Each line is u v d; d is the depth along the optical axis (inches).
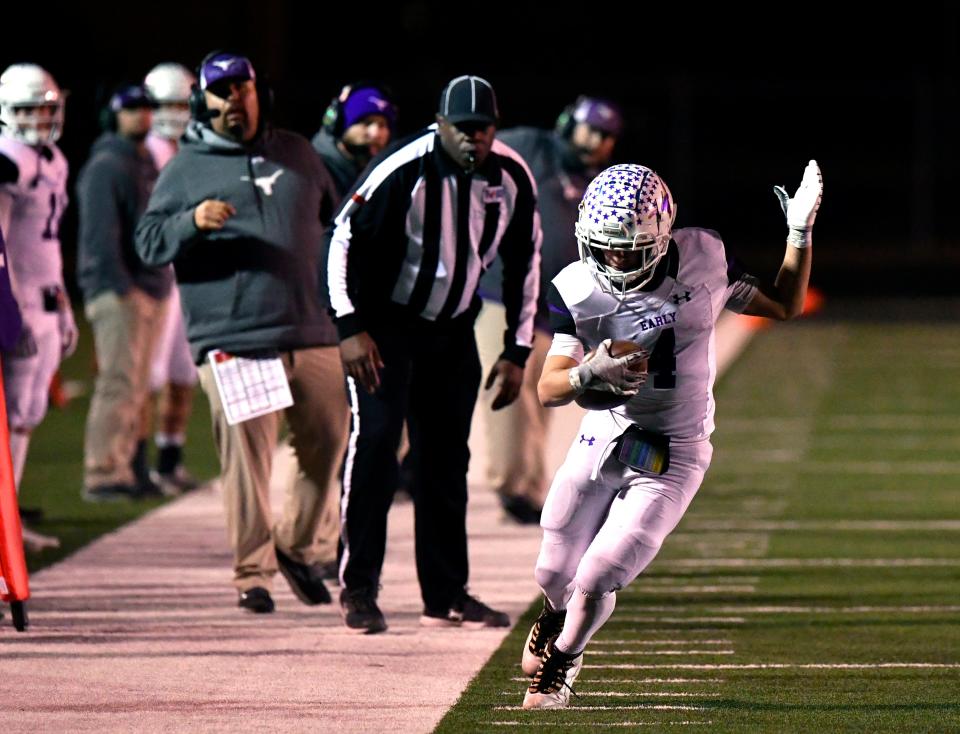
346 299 903.7
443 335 941.2
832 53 4805.6
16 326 890.1
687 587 1081.4
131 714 770.8
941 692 813.2
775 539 1245.1
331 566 1090.7
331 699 799.7
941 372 2241.6
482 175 916.0
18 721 757.3
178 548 1188.5
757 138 4596.5
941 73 4788.4
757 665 873.5
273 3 3636.8
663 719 761.0
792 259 749.9
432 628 959.6
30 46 3405.5
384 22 4768.7
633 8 4822.8
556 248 1252.5
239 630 948.0
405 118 3769.7
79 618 972.6
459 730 743.7
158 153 1386.6
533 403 1274.6
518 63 4815.5
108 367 1375.5
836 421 1845.5
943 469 1550.2
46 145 1090.1
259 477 995.3
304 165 1007.0
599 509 759.7
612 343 696.4
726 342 2600.9
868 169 4379.9
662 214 703.7
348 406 1002.1
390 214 908.6
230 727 748.6
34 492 1428.4
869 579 1101.7
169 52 3528.5
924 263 3846.0
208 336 986.1
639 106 4448.8
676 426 743.1
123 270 1358.3
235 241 983.6
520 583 1079.6
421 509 959.6
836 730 740.7
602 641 932.0
